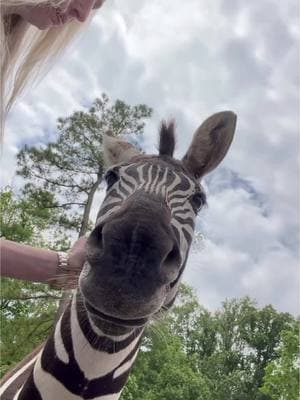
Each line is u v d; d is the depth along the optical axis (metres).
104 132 0.81
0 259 0.58
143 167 0.64
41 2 0.44
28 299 3.37
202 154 0.73
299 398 4.92
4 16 0.45
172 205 0.61
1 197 4.12
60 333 0.58
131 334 0.57
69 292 0.63
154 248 0.49
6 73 0.46
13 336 3.18
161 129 0.71
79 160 4.27
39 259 0.60
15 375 0.67
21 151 4.27
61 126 4.32
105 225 0.50
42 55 0.48
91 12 0.49
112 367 0.57
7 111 0.47
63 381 0.57
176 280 0.61
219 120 0.74
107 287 0.48
